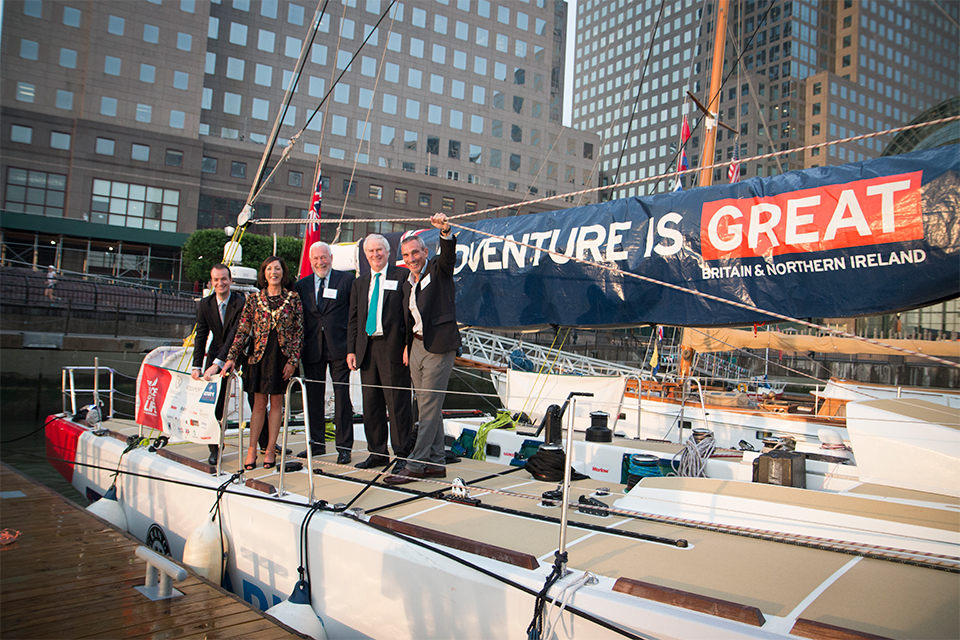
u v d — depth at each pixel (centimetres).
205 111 3456
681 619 191
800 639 176
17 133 2702
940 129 2095
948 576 227
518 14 4212
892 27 5662
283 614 290
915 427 349
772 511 287
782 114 5166
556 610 213
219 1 3497
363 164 3703
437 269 388
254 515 340
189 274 2678
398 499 344
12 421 1439
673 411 998
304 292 488
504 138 4119
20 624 282
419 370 400
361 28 3794
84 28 2858
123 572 355
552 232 443
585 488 376
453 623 241
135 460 470
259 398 421
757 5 5497
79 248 2978
